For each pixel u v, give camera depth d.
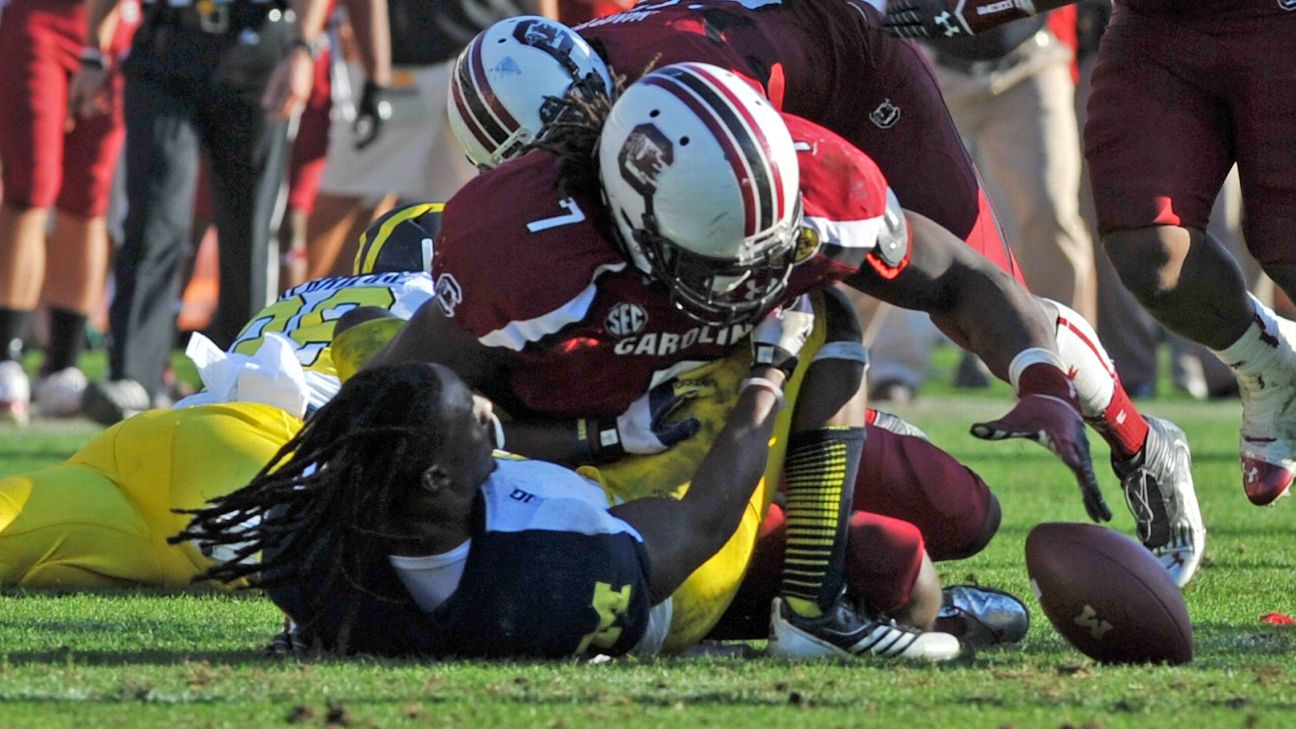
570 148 14.15
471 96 17.31
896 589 14.93
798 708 12.35
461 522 13.45
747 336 15.13
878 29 18.94
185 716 12.01
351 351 17.00
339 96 37.94
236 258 34.16
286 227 38.16
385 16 34.81
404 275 20.55
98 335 59.12
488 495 13.78
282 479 13.31
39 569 18.59
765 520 15.46
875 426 16.92
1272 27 18.67
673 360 14.75
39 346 56.53
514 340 14.08
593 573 13.60
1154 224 18.86
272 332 20.31
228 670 13.45
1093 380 17.72
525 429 14.95
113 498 18.89
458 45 36.84
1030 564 14.37
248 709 12.20
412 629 13.76
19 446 32.41
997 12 18.12
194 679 13.10
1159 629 13.98
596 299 14.06
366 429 13.01
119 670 13.56
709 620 14.73
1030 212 36.66
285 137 34.06
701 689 12.97
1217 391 44.91
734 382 15.09
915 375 45.00
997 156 36.94
